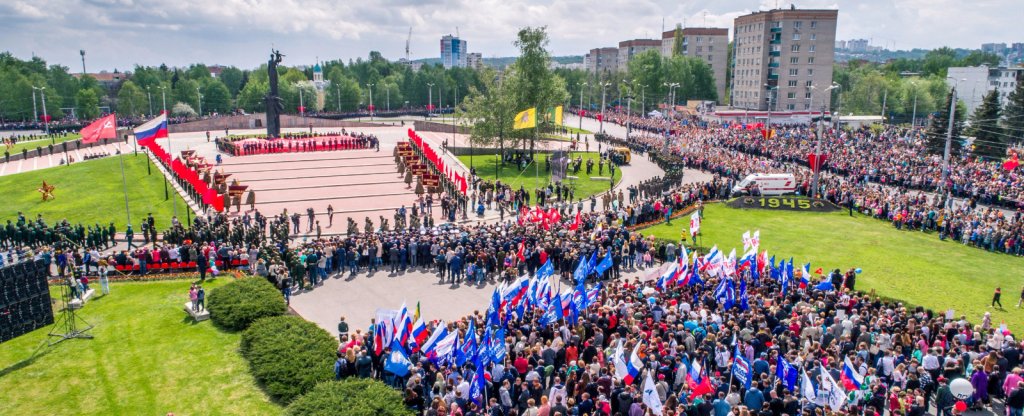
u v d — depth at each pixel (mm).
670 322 25328
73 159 86812
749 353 23281
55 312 32656
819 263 43344
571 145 99312
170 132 121438
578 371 22141
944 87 169500
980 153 91000
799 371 22359
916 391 20641
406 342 24875
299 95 185000
